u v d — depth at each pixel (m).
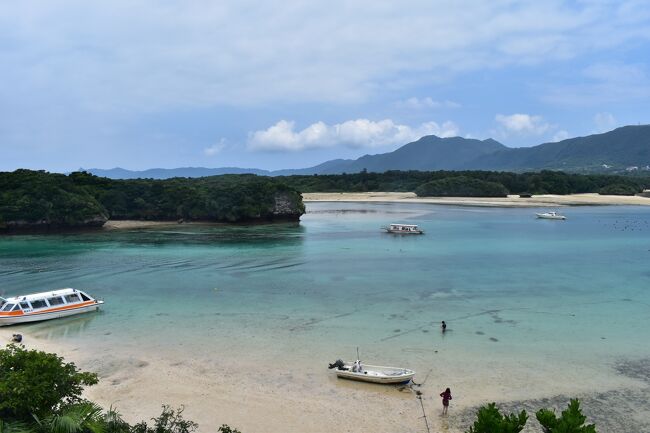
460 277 57.41
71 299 43.62
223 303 46.59
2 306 41.53
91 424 18.16
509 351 33.88
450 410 26.03
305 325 39.81
